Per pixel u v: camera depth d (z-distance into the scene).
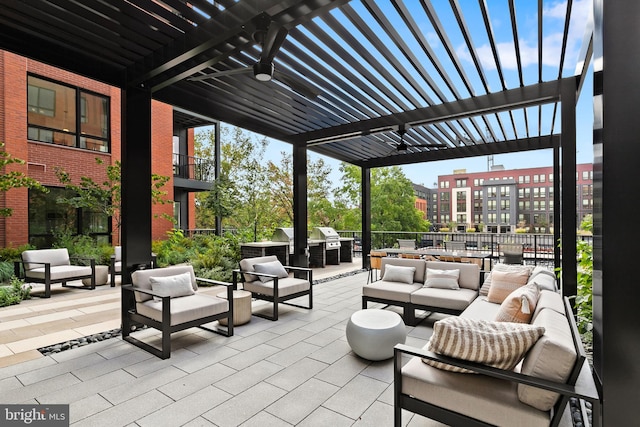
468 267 4.32
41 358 3.04
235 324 3.98
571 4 2.47
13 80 7.14
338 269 8.50
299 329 3.87
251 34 2.62
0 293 4.81
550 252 9.54
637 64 1.59
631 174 1.58
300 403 2.31
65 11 2.63
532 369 1.61
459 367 1.73
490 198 30.12
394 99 4.45
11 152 7.09
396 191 16.16
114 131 8.94
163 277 3.71
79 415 2.16
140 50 3.22
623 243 1.59
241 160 14.83
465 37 2.90
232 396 2.40
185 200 13.56
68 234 7.77
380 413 2.20
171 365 2.90
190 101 4.43
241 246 7.62
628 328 1.57
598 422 1.46
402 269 4.65
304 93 3.29
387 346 2.92
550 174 27.50
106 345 3.36
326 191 16.84
